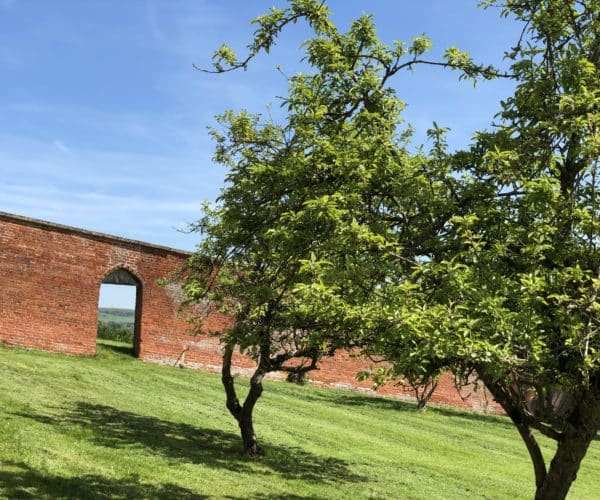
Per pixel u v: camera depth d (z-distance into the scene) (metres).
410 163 6.46
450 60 7.04
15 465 7.80
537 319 4.99
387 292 5.39
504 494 11.59
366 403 22.33
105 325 30.84
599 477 15.34
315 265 5.41
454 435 18.66
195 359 22.45
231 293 10.17
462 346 4.91
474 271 5.34
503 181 5.71
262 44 7.72
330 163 6.60
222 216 7.91
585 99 5.50
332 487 9.89
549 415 6.48
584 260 5.57
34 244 19.47
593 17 6.42
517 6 6.51
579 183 5.90
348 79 7.59
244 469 10.14
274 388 21.72
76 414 12.15
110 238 21.00
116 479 8.04
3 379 14.28
